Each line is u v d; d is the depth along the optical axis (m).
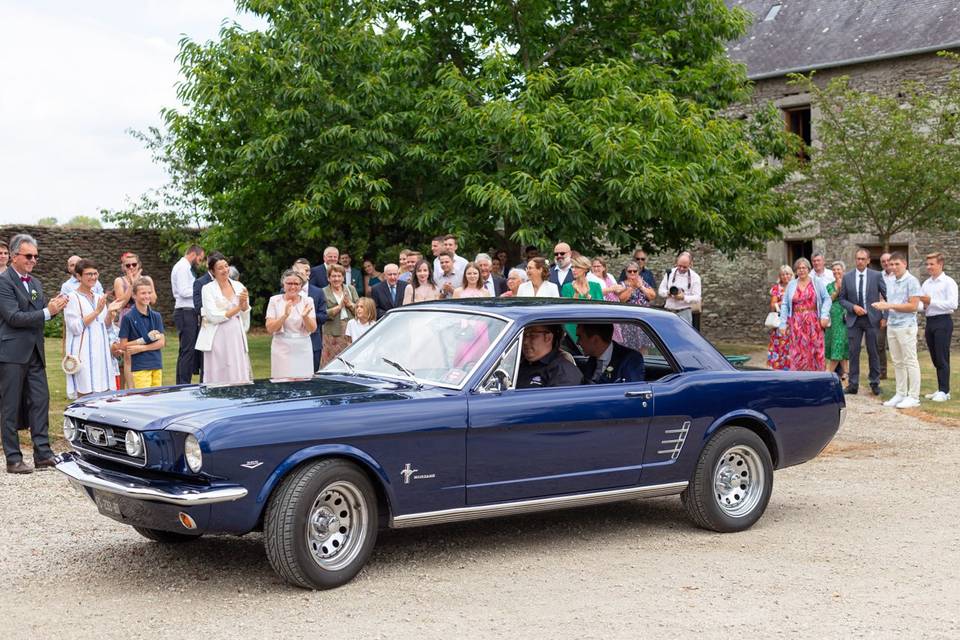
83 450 5.56
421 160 17.44
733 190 18.02
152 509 5.00
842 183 19.89
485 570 5.62
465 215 17.36
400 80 17.94
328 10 17.38
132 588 5.20
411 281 11.09
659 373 6.66
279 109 17.52
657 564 5.78
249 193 19.80
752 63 24.94
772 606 4.96
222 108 17.78
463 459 5.55
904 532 6.67
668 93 17.05
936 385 15.25
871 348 14.26
